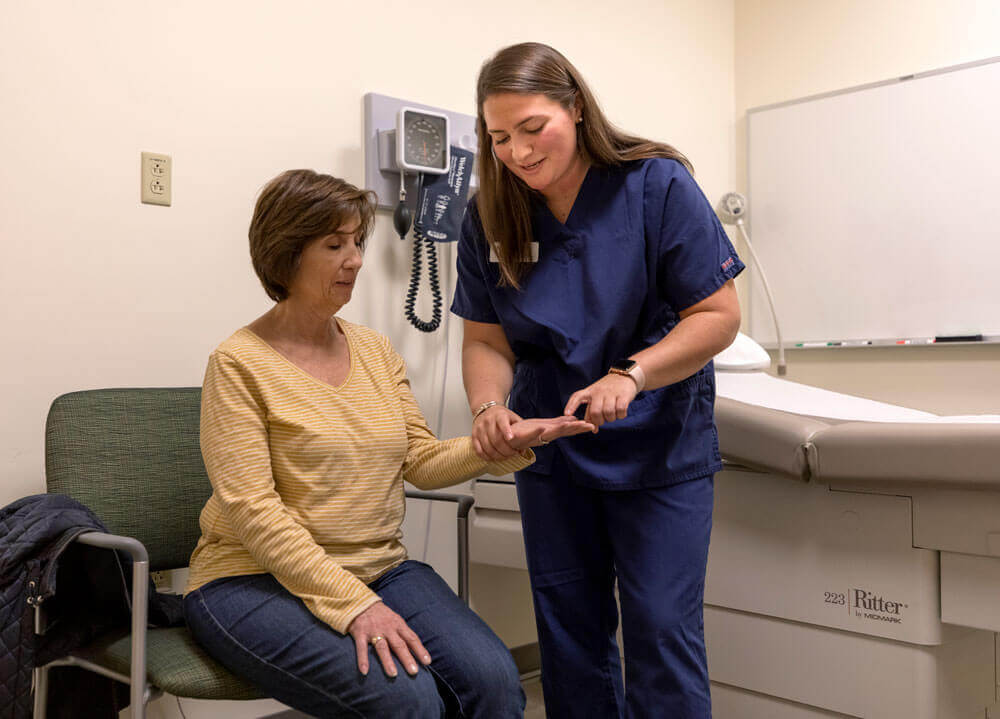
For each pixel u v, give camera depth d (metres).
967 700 1.72
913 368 2.86
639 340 1.47
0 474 1.64
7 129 1.65
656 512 1.43
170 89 1.86
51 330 1.70
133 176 1.80
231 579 1.33
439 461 1.47
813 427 1.71
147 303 1.82
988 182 2.68
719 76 3.23
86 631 1.38
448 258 2.34
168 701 1.84
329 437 1.35
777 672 1.81
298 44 2.06
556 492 1.51
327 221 1.35
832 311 3.02
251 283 1.98
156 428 1.62
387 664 1.19
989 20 2.70
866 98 2.94
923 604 1.60
